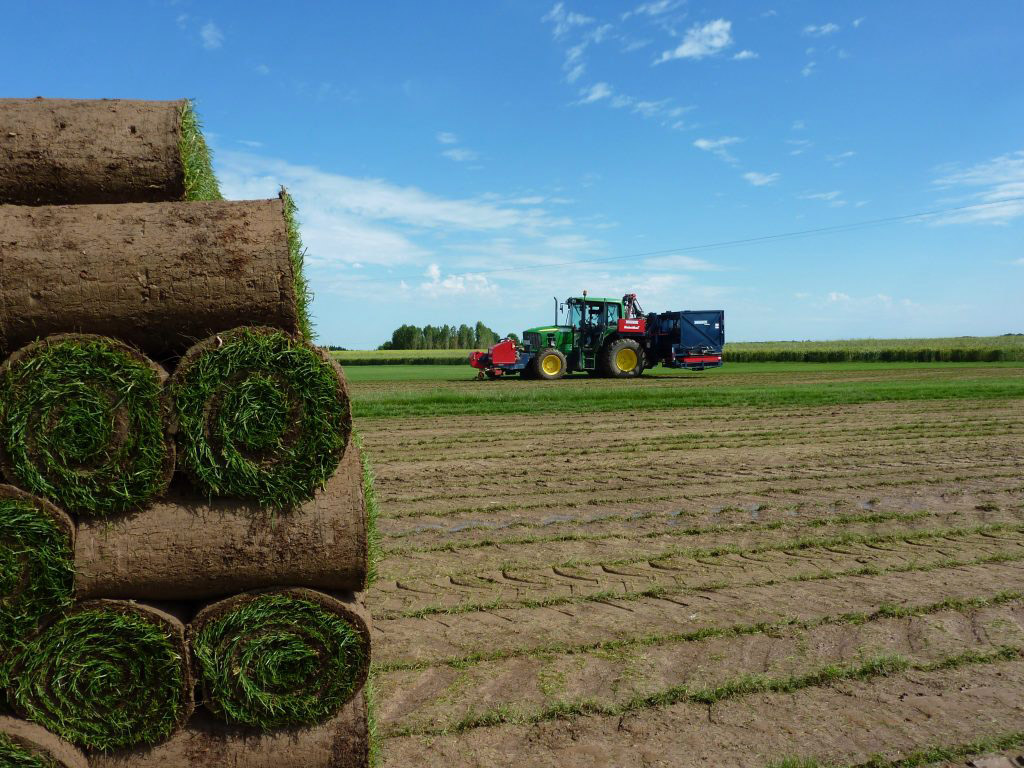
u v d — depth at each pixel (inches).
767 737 105.1
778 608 154.6
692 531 216.5
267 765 89.5
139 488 86.5
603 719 110.6
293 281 91.8
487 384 857.5
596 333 968.3
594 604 158.4
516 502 256.4
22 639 83.0
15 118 97.0
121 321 89.1
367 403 589.3
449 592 165.9
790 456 347.3
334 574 91.7
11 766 80.5
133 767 87.4
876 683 121.9
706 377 991.0
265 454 89.4
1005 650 132.7
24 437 84.0
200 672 87.7
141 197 100.5
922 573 177.9
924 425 448.5
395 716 111.0
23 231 87.7
